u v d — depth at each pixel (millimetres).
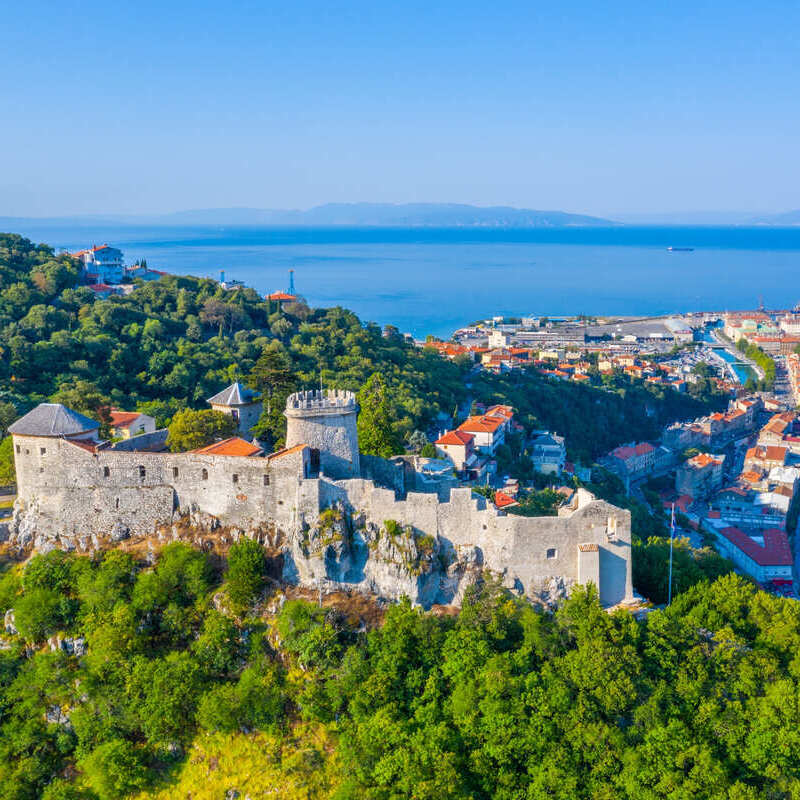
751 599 110688
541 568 106250
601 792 87750
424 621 102188
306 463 113188
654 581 118938
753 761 90062
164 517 116500
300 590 108312
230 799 93000
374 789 89188
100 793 94812
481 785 90312
